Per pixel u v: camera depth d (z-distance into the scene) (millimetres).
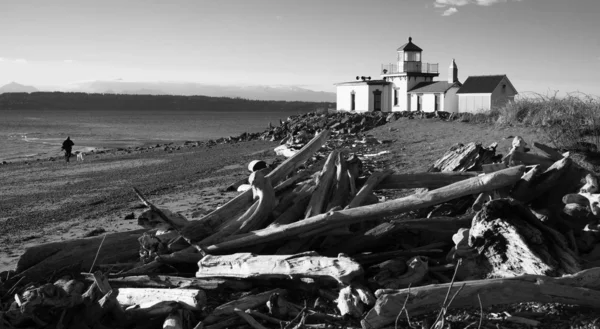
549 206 7160
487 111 29359
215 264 6020
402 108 55938
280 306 5375
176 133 77250
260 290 5934
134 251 7309
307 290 5773
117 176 21891
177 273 6469
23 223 12367
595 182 7008
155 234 7180
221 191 15586
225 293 5906
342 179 8109
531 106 21828
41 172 25188
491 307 5164
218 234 6793
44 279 6637
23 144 52906
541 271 5340
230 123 127125
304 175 8609
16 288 6438
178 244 6809
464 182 7145
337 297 5559
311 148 8953
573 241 6312
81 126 107188
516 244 5547
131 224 11570
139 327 5117
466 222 6973
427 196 6902
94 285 5297
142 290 5684
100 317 5039
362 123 37219
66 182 20750
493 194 7266
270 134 42906
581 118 16438
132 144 52156
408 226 6828
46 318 4844
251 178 7332
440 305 4938
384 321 4828
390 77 57438
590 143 14297
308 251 6125
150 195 15898
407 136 28047
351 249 6660
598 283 5184
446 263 6238
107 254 7145
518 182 7289
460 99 48781
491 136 21062
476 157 9648
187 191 16312
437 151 20016
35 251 6875
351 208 7070
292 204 7582
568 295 5004
